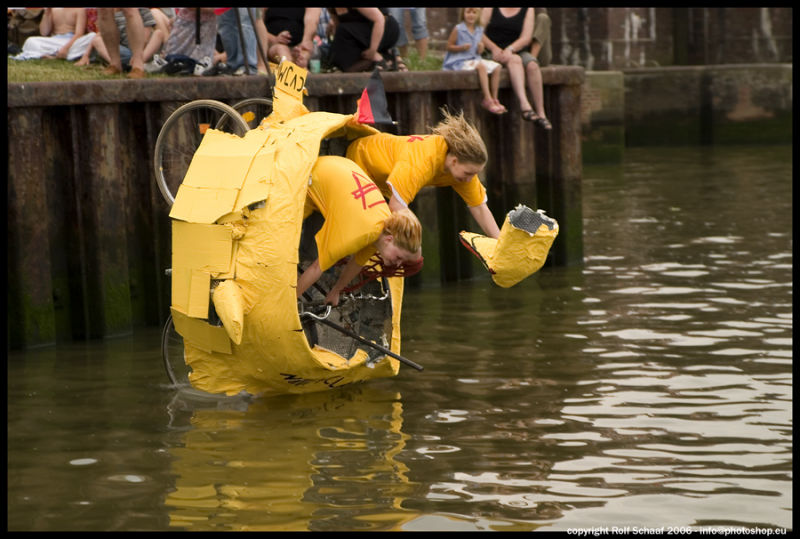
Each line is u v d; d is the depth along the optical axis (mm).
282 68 10398
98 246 12898
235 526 7188
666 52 39125
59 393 10570
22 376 11250
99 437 9172
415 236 9219
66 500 7727
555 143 17016
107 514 7449
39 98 12258
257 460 8492
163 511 7480
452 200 16219
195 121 13367
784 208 22281
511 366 11258
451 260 16312
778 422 9273
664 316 13352
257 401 10188
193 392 10555
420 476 8094
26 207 12367
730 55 39312
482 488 7832
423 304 14531
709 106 37250
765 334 12328
